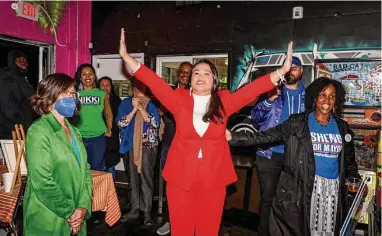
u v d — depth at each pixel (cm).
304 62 437
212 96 202
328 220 231
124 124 374
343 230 219
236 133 236
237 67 479
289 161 238
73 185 195
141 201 393
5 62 479
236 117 464
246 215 427
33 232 192
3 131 411
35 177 184
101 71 583
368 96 376
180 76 353
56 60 527
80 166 205
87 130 378
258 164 317
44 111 195
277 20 452
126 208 450
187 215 203
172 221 206
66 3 535
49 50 520
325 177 232
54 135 191
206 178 199
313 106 241
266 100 306
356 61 382
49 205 186
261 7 461
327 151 232
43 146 185
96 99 387
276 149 306
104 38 571
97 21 575
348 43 415
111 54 567
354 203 226
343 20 416
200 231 208
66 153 193
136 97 378
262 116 312
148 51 538
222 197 206
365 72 378
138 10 542
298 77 307
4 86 411
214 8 490
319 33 429
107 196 287
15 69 422
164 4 523
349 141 237
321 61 401
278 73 207
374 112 371
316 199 232
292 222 234
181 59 528
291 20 444
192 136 199
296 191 234
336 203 231
